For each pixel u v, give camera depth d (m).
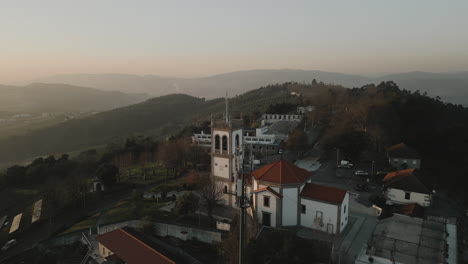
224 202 63.62
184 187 76.94
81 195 80.00
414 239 46.78
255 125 141.50
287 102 184.88
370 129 106.38
